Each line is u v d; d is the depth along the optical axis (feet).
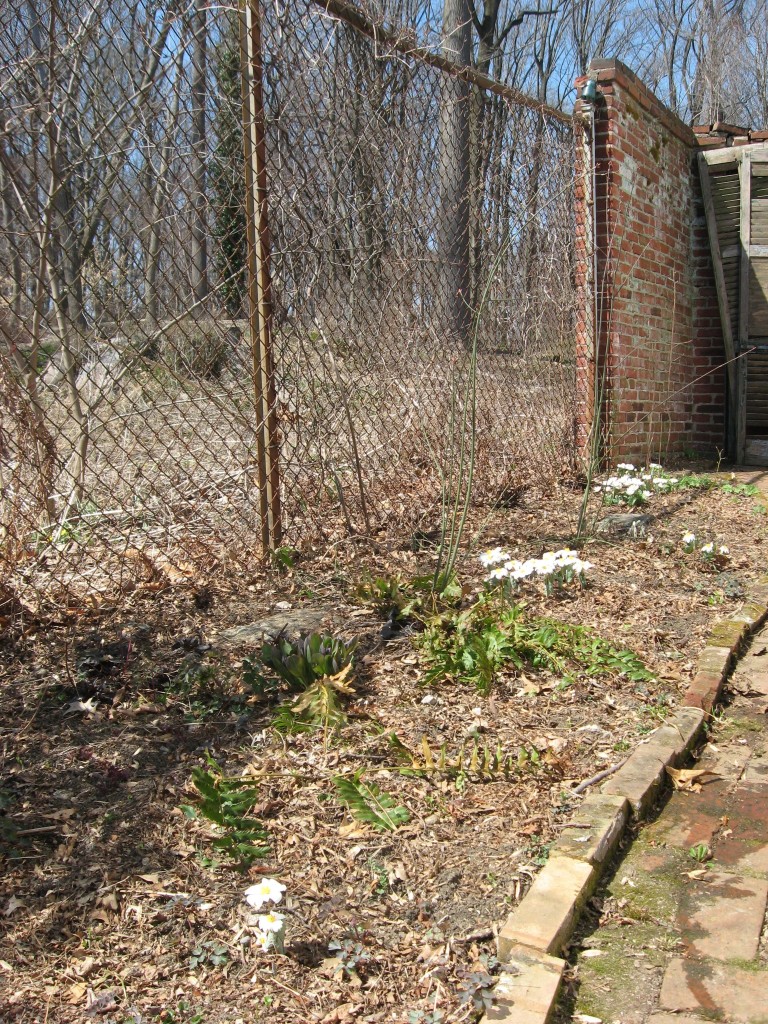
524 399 20.66
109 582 13.01
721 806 8.87
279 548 14.19
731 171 28.63
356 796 8.23
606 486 19.45
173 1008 6.10
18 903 7.03
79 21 11.30
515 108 19.42
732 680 11.82
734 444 29.58
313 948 6.68
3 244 11.58
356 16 14.34
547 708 10.55
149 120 11.90
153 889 7.25
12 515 12.09
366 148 15.14
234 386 14.46
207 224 12.89
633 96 23.59
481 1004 6.00
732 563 16.22
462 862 7.68
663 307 26.89
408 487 17.10
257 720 9.89
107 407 16.03
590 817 8.20
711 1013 6.10
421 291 16.81
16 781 8.64
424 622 11.91
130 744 9.34
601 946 6.83
